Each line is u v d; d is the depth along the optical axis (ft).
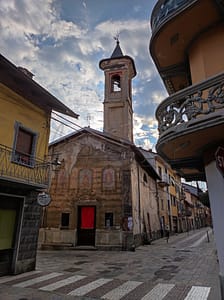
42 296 19.90
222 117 15.19
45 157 34.06
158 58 24.14
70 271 29.63
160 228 84.02
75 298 19.52
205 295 20.01
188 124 16.84
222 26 19.74
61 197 56.65
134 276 26.89
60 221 54.85
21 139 30.91
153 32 22.00
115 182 54.39
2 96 28.53
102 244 50.57
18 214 29.43
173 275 27.25
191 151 20.44
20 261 28.25
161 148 19.69
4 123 28.40
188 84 27.68
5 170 27.02
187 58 23.63
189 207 151.23
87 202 54.54
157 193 87.76
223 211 17.56
